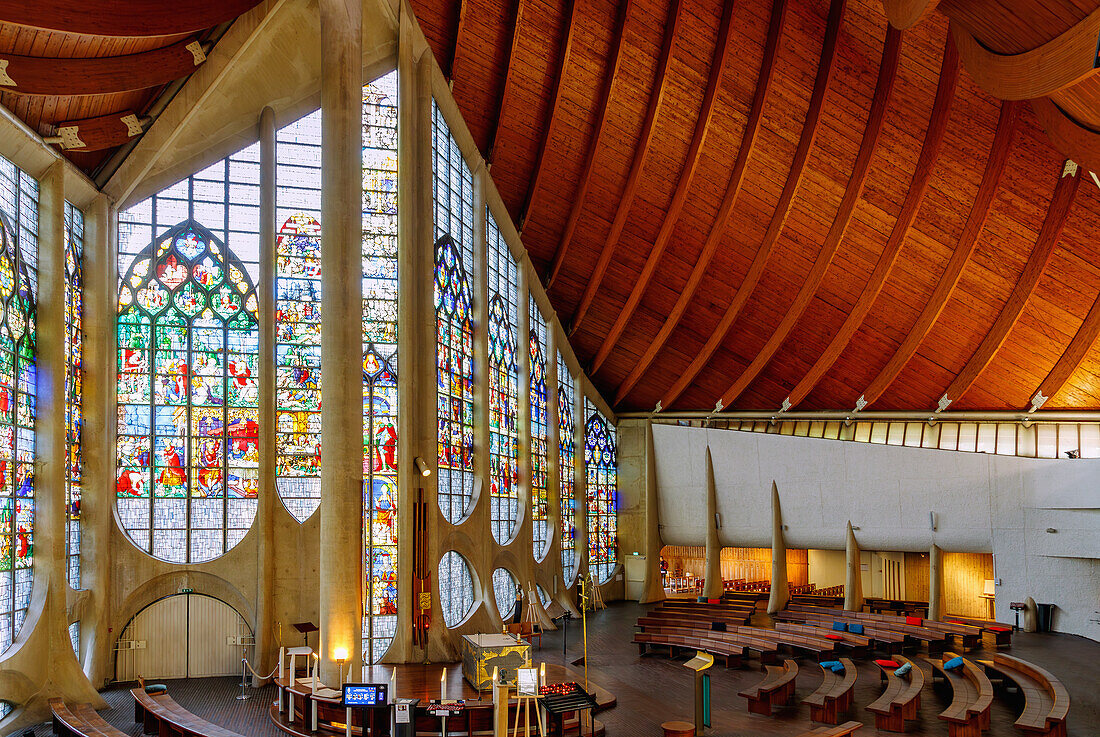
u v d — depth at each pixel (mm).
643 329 32719
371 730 14445
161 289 20719
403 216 21672
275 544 20516
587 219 29453
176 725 13812
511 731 14539
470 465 24891
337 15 18641
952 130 22047
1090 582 25672
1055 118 10820
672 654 22859
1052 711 14391
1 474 15594
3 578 15562
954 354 26938
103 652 18891
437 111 24359
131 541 19672
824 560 39844
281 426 21062
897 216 24312
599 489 35531
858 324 26891
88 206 19469
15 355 16203
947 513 28859
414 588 20875
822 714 15859
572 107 26391
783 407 32094
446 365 23688
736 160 25641
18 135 16016
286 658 19891
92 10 14492
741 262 28203
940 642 23156
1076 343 24359
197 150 20984
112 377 19828
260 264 21094
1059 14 9273
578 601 32531
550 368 31797
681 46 24000
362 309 21781
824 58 22422
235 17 17281
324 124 18672
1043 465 26562
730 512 34281
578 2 23906
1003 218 22906
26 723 15773
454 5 24625
